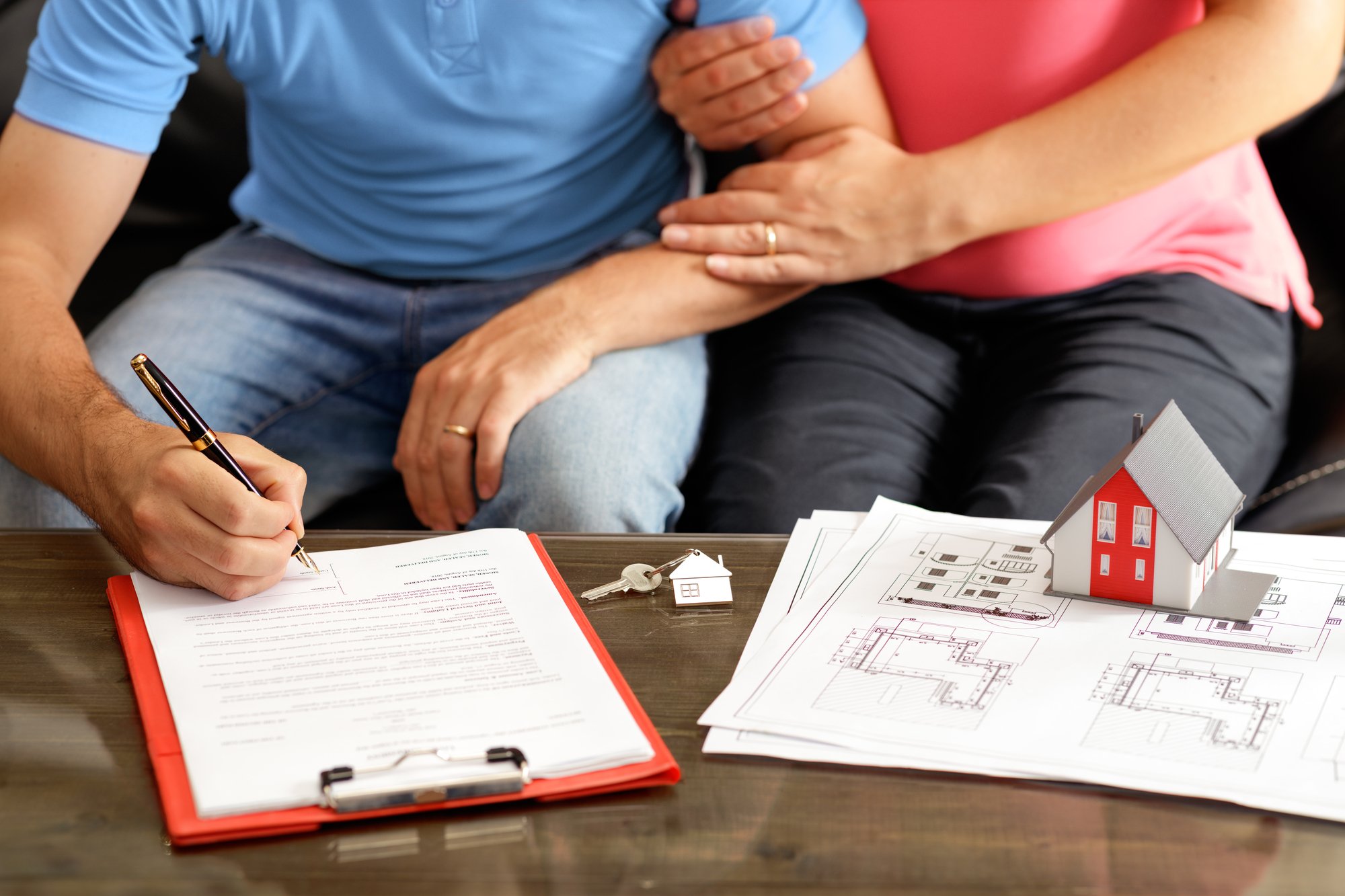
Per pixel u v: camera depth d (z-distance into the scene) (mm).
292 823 579
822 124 1364
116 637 769
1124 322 1350
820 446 1275
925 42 1343
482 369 1242
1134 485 717
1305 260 1592
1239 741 608
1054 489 1160
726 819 588
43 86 1264
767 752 631
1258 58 1231
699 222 1359
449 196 1388
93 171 1278
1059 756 608
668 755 620
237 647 722
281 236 1505
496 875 556
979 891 538
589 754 613
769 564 844
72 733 668
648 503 1195
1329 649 675
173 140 1816
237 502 761
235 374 1356
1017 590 768
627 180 1438
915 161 1294
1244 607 725
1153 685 657
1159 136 1248
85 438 926
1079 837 567
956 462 1357
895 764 614
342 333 1428
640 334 1307
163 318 1369
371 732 633
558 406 1226
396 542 885
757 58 1276
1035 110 1335
